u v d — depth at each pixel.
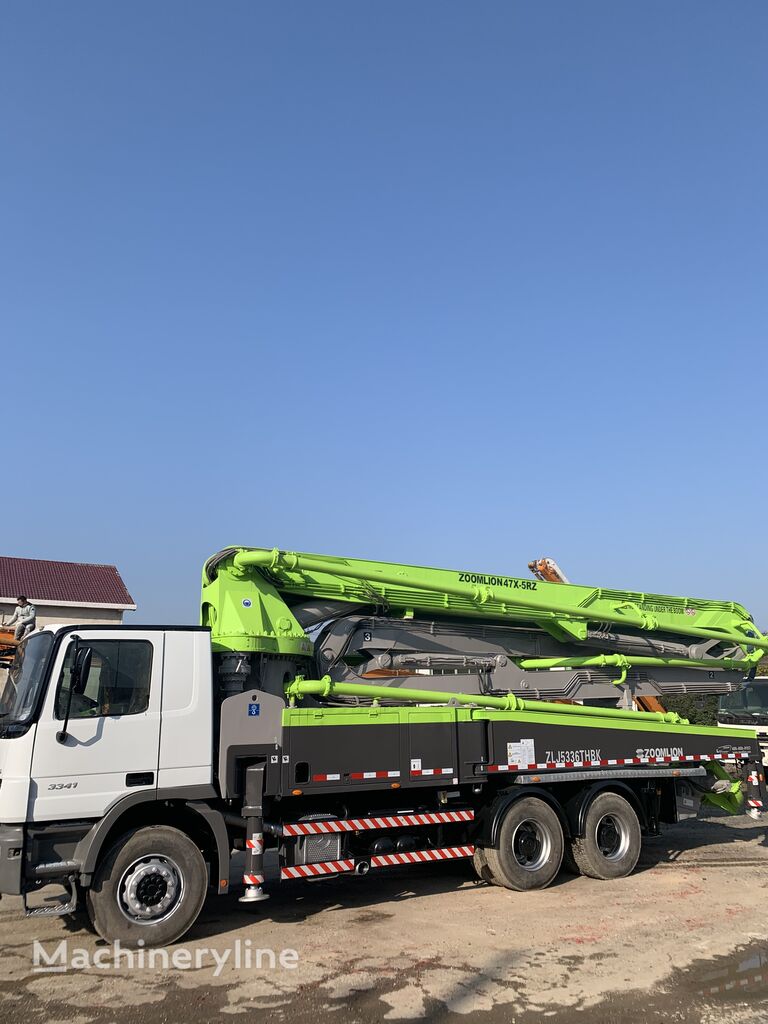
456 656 10.58
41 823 6.79
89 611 32.91
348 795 8.62
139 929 6.88
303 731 8.02
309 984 5.98
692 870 10.17
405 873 10.02
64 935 7.27
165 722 7.43
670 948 6.80
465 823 9.16
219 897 8.76
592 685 11.43
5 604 31.38
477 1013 5.42
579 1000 5.63
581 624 11.42
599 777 9.84
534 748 9.41
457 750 8.88
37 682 7.09
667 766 10.61
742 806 11.40
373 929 7.43
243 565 9.09
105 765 7.07
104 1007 5.57
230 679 8.53
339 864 8.09
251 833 7.61
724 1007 5.51
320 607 9.85
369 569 10.05
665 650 12.08
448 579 10.59
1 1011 5.52
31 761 6.78
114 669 7.37
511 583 11.05
